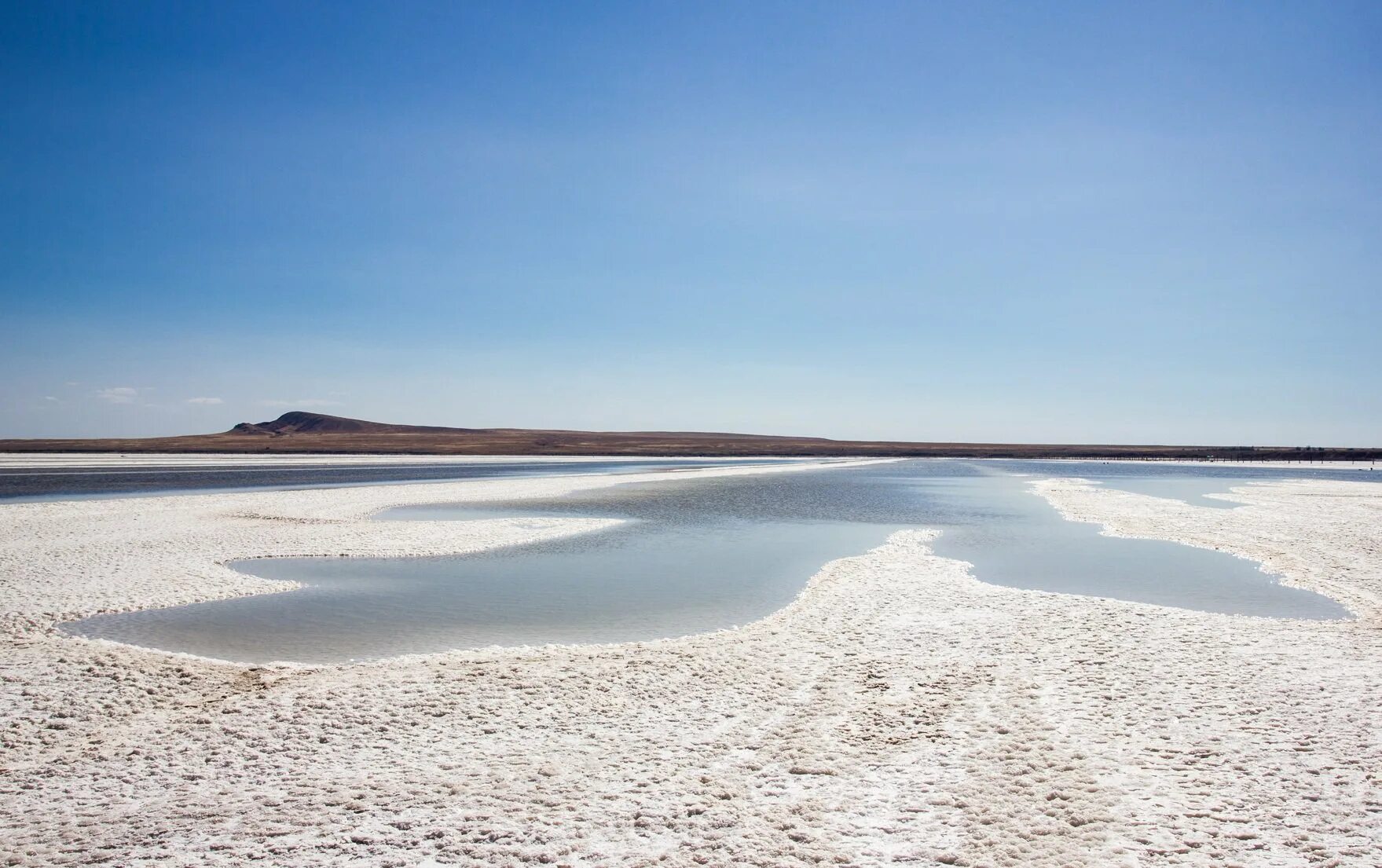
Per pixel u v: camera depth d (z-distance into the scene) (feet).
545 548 95.55
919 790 30.58
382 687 43.34
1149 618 58.70
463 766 33.09
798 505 155.33
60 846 26.48
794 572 80.89
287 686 43.62
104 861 25.61
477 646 53.26
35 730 37.01
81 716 38.81
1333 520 125.59
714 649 51.31
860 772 32.27
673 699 41.50
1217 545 98.73
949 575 76.69
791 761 33.45
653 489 193.88
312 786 31.19
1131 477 296.71
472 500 159.22
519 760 33.73
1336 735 35.53
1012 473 324.39
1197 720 37.65
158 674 45.57
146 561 82.53
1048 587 73.26
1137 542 102.32
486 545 97.14
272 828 27.71
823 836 27.17
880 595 67.41
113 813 28.89
